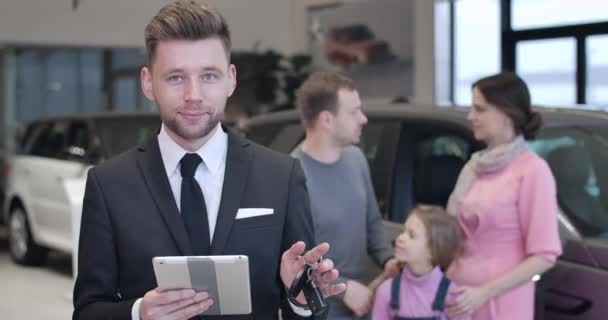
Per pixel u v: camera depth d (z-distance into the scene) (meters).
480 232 2.75
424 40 9.33
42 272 7.60
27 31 9.55
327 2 10.53
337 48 10.41
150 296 1.56
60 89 12.00
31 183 7.63
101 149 6.75
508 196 2.70
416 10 9.38
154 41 1.66
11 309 6.12
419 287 2.78
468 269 2.77
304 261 1.66
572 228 3.09
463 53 9.30
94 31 9.89
